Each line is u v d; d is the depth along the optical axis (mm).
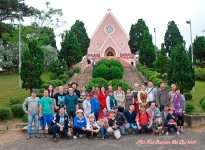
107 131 11008
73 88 12984
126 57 47312
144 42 37469
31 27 34969
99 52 47188
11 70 37812
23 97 18047
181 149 9438
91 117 11133
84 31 45281
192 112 14594
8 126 13375
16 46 34469
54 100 11648
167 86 18953
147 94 12711
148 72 28828
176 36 47438
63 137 11203
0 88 23891
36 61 18312
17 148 9906
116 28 49406
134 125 11742
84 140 10812
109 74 24500
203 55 45500
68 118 11117
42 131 11898
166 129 11758
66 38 33188
